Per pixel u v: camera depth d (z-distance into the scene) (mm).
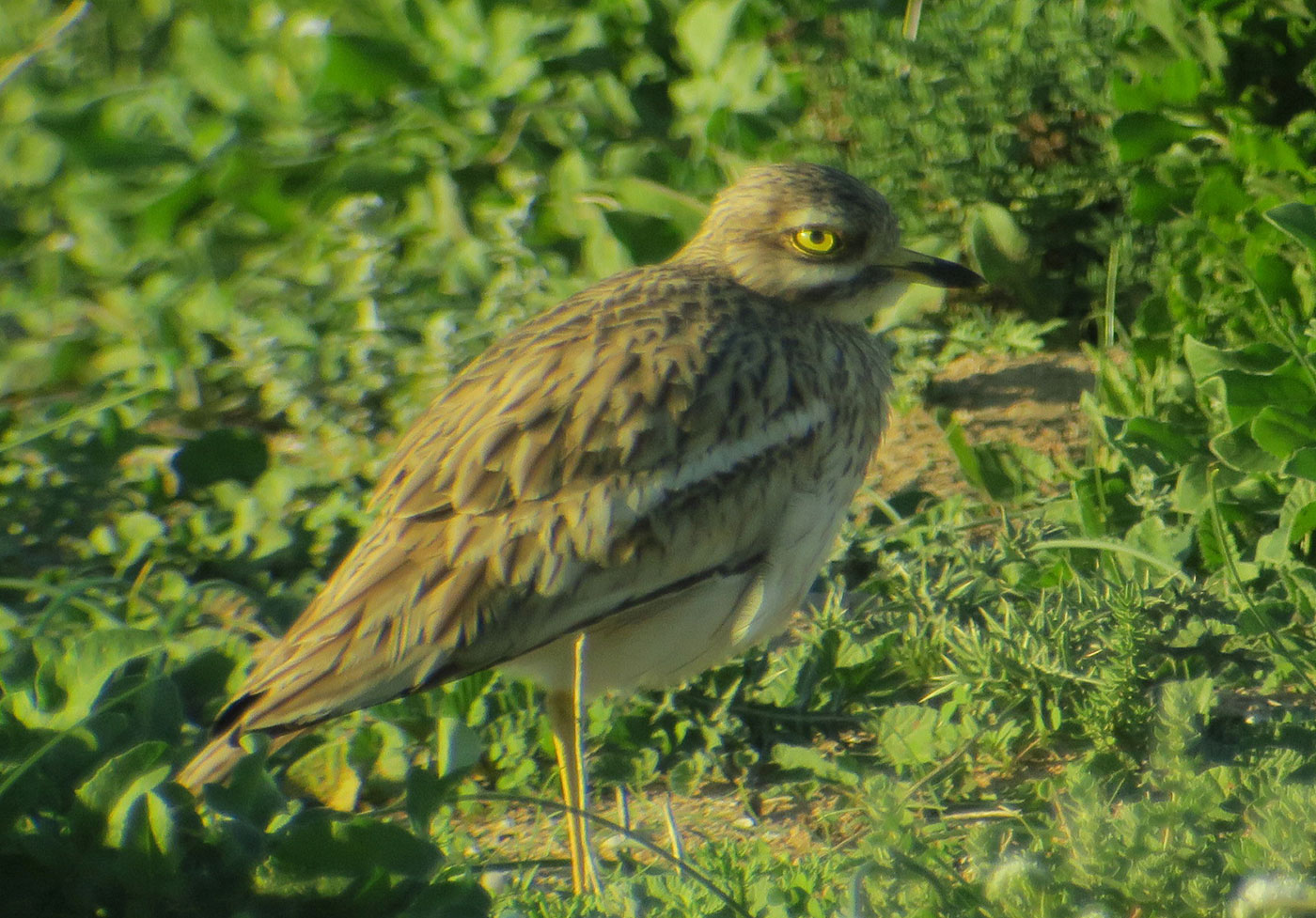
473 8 16141
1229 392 10039
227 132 15695
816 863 7113
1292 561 9734
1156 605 9578
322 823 6480
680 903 6777
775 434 7996
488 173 15430
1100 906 6195
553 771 9000
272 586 10992
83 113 15836
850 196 8742
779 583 8125
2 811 6348
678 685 8594
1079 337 14578
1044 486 11852
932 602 9750
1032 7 15258
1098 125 14500
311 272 14438
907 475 12672
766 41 16219
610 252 14500
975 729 8609
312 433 13125
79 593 9664
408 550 7293
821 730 9289
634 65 16094
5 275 15266
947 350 14500
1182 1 11133
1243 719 8695
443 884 6617
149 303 14445
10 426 12773
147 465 12180
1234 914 6027
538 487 7441
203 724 8430
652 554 7562
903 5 16797
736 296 8555
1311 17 10844
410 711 9062
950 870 6727
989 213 14500
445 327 13391
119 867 6262
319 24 16094
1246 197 11133
